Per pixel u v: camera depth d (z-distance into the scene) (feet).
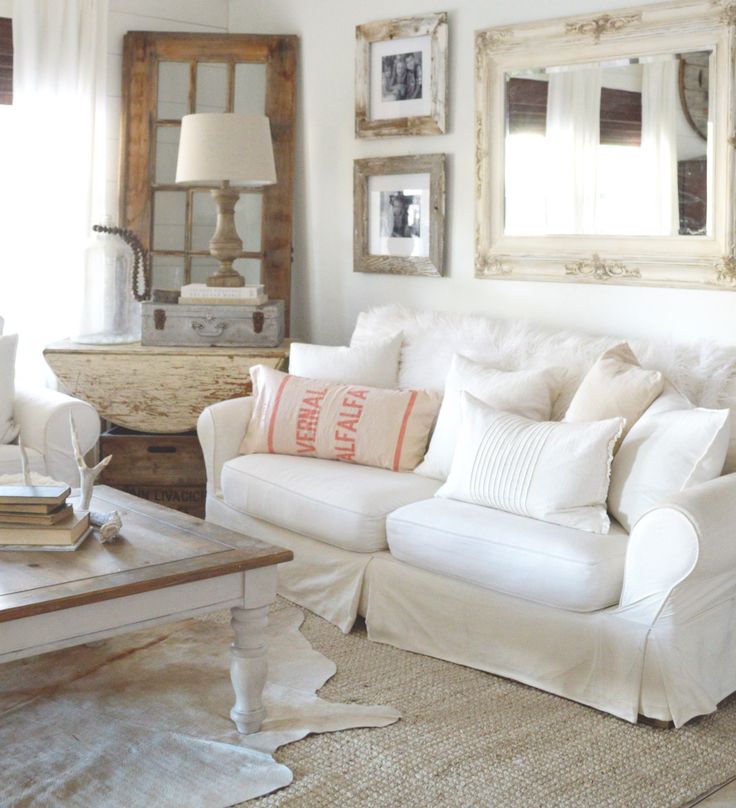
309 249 16.33
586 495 9.50
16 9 14.69
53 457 12.66
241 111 16.11
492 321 12.75
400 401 12.09
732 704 9.29
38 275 15.25
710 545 8.35
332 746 8.41
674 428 9.39
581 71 12.47
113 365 14.30
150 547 8.54
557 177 12.84
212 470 12.80
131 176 15.98
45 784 7.70
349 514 10.69
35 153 15.03
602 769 8.09
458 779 7.93
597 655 8.97
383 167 14.87
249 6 16.75
